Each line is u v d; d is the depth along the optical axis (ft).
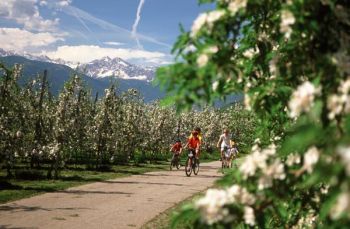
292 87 12.46
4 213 37.52
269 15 12.63
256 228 12.97
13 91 60.59
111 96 88.43
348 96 9.00
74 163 94.94
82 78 70.69
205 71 10.30
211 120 187.62
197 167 83.41
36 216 36.68
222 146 86.12
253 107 12.71
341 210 7.07
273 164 10.50
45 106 82.99
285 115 14.29
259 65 13.35
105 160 100.68
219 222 9.95
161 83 10.62
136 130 107.14
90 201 45.32
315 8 10.99
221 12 10.78
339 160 7.72
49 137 68.08
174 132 156.56
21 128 67.15
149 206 43.52
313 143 8.68
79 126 79.92
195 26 10.87
